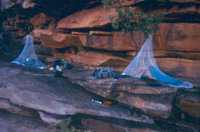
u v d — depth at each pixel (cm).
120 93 638
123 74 787
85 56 1052
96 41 948
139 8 799
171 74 791
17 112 550
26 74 830
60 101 581
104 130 483
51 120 504
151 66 789
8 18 1508
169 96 578
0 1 1413
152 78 721
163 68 809
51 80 776
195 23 716
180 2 704
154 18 708
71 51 1146
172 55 799
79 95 658
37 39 1348
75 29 1020
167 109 527
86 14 967
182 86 645
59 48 1170
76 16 1024
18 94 598
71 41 1038
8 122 505
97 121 504
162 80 691
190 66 750
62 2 1019
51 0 1010
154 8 784
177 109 552
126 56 930
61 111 533
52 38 1084
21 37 1525
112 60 943
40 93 622
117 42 903
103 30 941
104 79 709
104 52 991
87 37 961
